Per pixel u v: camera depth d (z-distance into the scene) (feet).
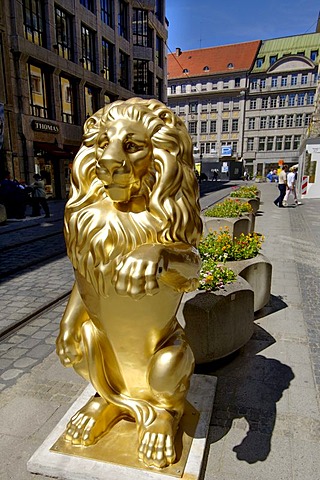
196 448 6.13
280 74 165.89
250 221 24.88
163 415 5.98
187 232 5.27
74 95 65.92
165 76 100.42
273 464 6.52
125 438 6.31
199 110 179.93
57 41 59.52
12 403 8.37
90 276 5.14
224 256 12.43
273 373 9.46
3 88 51.11
